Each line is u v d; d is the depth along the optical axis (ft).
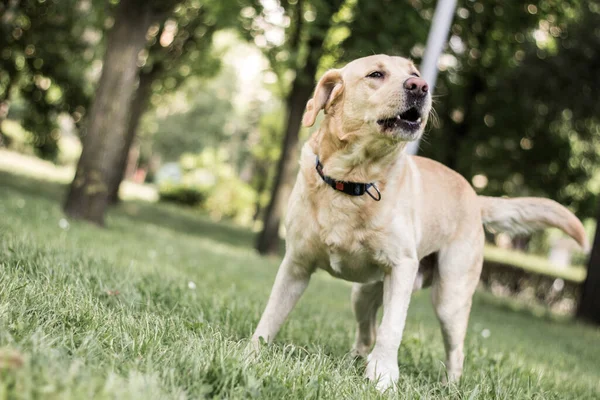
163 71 57.57
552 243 117.70
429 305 32.27
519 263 64.49
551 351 21.03
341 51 36.73
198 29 55.67
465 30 40.57
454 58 44.57
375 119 10.01
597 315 39.47
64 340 7.59
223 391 7.01
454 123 50.19
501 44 42.65
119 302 11.73
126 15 31.50
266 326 11.16
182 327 10.04
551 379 13.61
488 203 13.91
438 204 12.12
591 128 45.24
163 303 12.62
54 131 53.36
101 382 6.13
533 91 41.55
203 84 73.10
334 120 10.61
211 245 40.55
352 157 10.32
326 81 10.80
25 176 62.28
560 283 53.31
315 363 9.09
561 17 42.01
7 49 45.93
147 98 58.80
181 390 6.56
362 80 10.31
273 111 86.07
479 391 9.95
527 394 10.61
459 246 12.54
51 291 9.95
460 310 12.41
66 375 6.10
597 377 17.20
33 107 50.75
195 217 80.28
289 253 11.26
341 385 8.46
